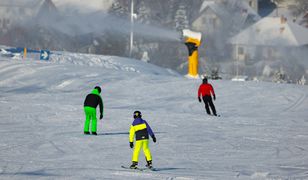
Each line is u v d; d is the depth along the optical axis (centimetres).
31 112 6100
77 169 2986
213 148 3966
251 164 3325
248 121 5806
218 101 7862
